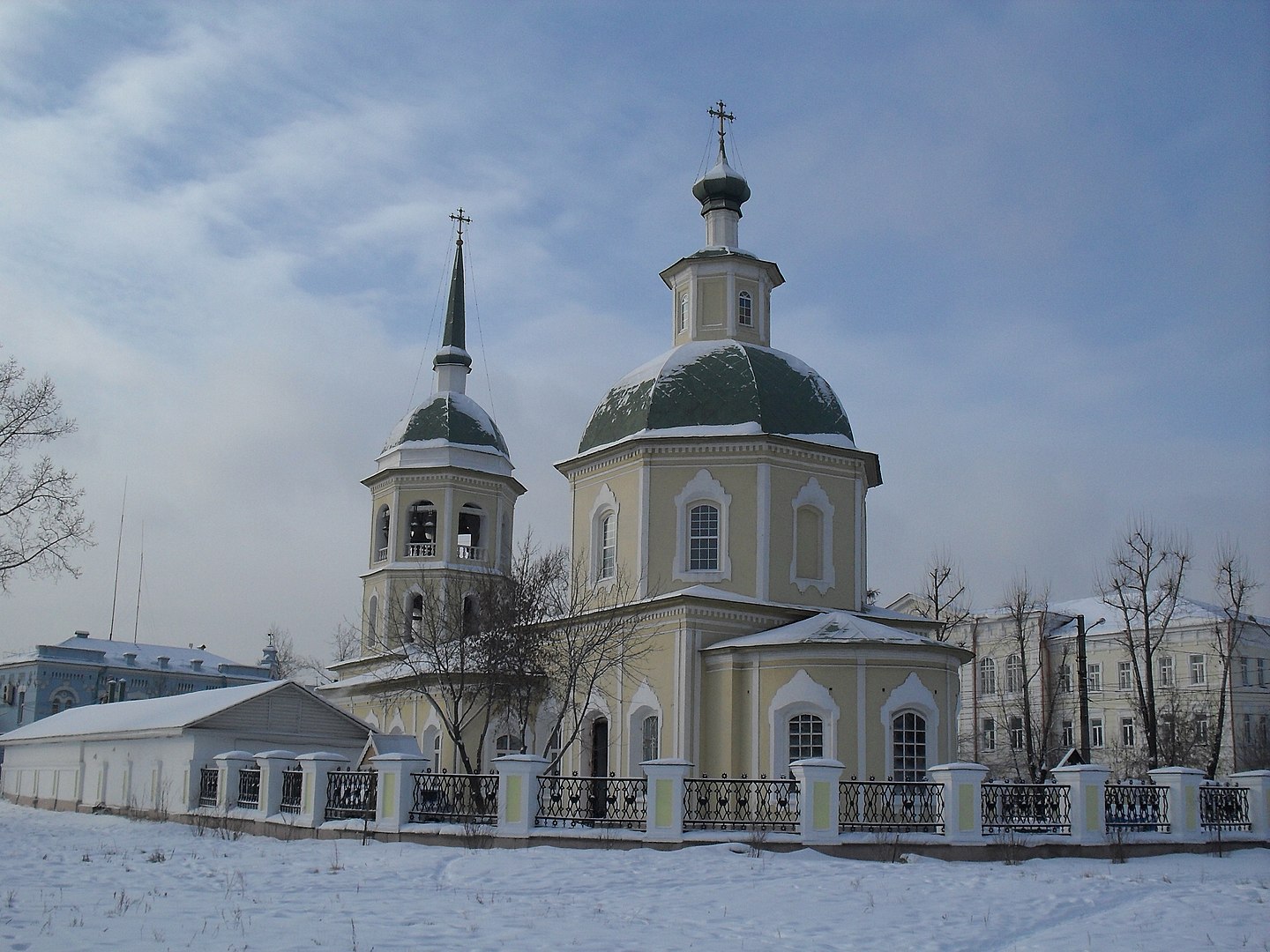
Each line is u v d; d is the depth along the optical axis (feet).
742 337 115.03
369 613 144.36
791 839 72.90
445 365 152.87
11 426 118.52
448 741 114.62
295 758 93.45
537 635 109.60
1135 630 210.79
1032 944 47.65
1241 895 60.59
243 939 43.47
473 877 62.75
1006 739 220.02
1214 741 164.35
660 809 73.72
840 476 108.58
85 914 48.83
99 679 264.93
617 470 108.68
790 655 94.48
